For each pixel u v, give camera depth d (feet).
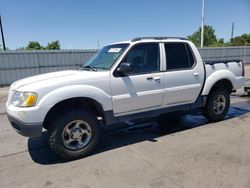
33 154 13.47
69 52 64.34
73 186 9.92
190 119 18.99
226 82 17.92
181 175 10.33
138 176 10.44
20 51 58.18
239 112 20.70
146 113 14.48
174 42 15.19
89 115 12.52
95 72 12.73
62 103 12.17
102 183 10.03
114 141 14.90
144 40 14.10
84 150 12.53
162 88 14.47
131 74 13.44
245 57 98.73
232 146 13.19
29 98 11.09
